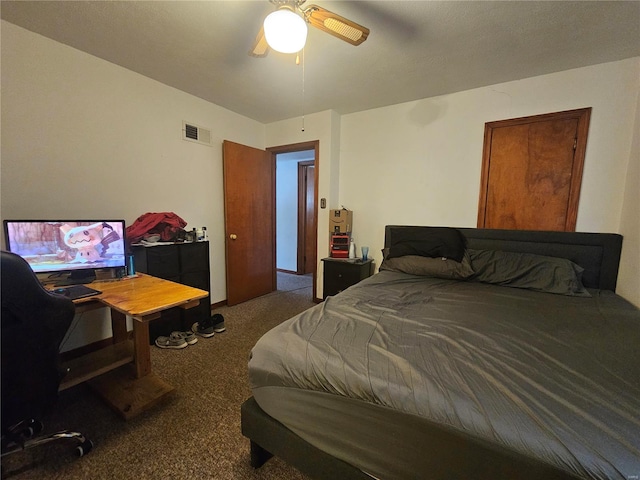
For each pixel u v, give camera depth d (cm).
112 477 120
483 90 257
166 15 165
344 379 96
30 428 135
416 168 297
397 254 276
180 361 212
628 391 85
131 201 242
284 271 552
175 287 177
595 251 218
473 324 136
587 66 217
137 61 219
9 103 176
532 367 98
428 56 205
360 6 155
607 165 216
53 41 191
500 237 251
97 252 185
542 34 178
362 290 196
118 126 229
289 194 532
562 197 233
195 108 288
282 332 126
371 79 243
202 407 163
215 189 318
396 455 87
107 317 232
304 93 276
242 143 346
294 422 106
